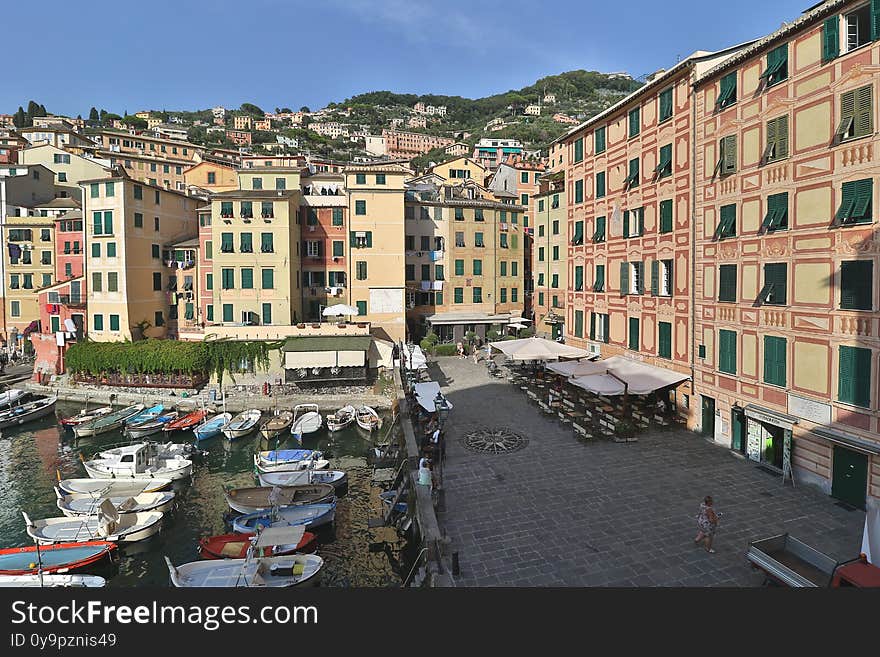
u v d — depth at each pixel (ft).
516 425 105.09
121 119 577.02
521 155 453.99
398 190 197.26
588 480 78.02
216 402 156.46
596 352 134.41
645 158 112.98
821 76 72.49
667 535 61.87
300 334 171.22
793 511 67.56
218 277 179.73
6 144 299.38
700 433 98.27
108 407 158.30
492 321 221.66
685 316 101.50
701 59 95.91
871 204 66.13
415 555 76.64
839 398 70.38
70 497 97.50
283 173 197.06
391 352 171.22
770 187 81.25
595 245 134.00
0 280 224.94
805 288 75.41
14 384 183.11
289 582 67.67
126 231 180.96
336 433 132.87
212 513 96.02
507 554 58.18
